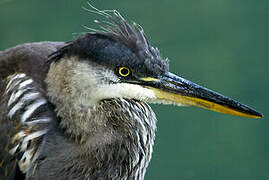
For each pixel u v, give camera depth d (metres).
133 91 9.59
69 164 9.79
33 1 20.89
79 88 9.38
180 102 9.85
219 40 20.19
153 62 9.55
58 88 9.57
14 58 10.67
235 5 22.28
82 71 9.28
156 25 20.77
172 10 21.44
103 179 9.84
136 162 10.09
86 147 9.70
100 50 9.23
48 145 9.91
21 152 10.05
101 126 9.70
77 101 9.48
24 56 10.61
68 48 9.44
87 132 9.65
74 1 20.62
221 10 21.86
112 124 9.77
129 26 9.67
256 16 21.44
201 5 21.91
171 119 17.94
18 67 10.54
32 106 10.07
